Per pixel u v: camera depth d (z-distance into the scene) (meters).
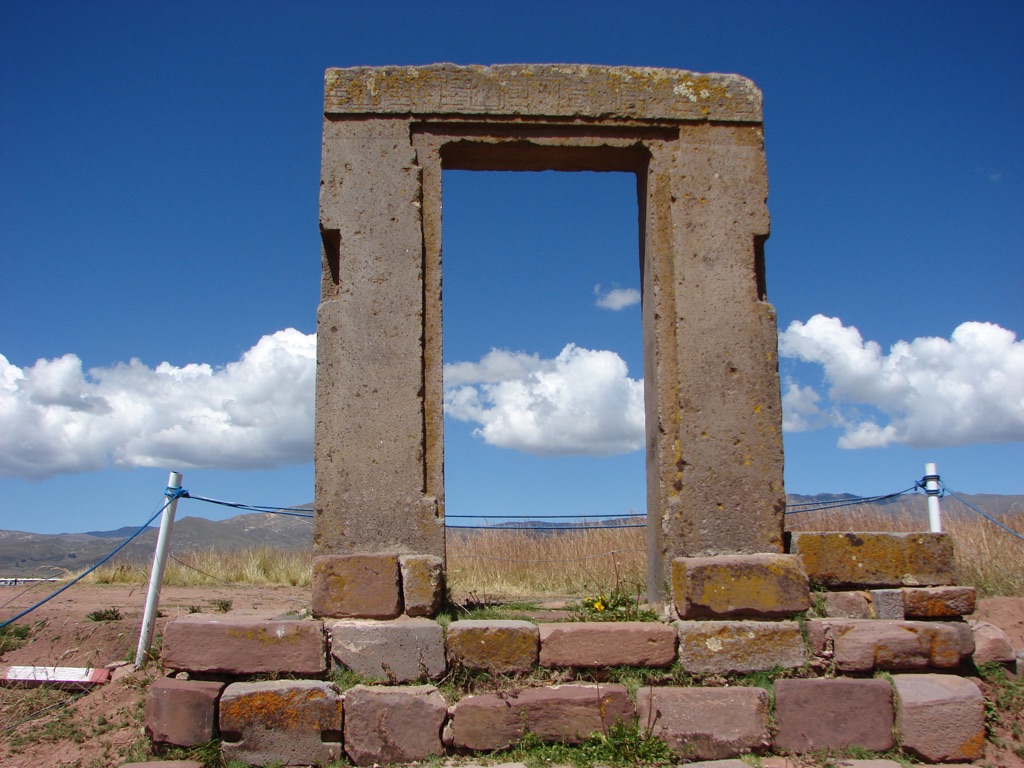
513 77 6.45
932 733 5.16
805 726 5.23
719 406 6.06
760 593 5.55
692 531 5.89
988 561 8.96
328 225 6.16
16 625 7.80
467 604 6.41
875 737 5.23
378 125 6.32
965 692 5.25
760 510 5.94
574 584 10.39
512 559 11.13
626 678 5.36
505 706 5.14
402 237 6.16
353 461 5.87
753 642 5.43
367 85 6.36
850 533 5.79
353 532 5.79
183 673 5.43
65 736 5.76
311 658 5.32
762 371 6.13
